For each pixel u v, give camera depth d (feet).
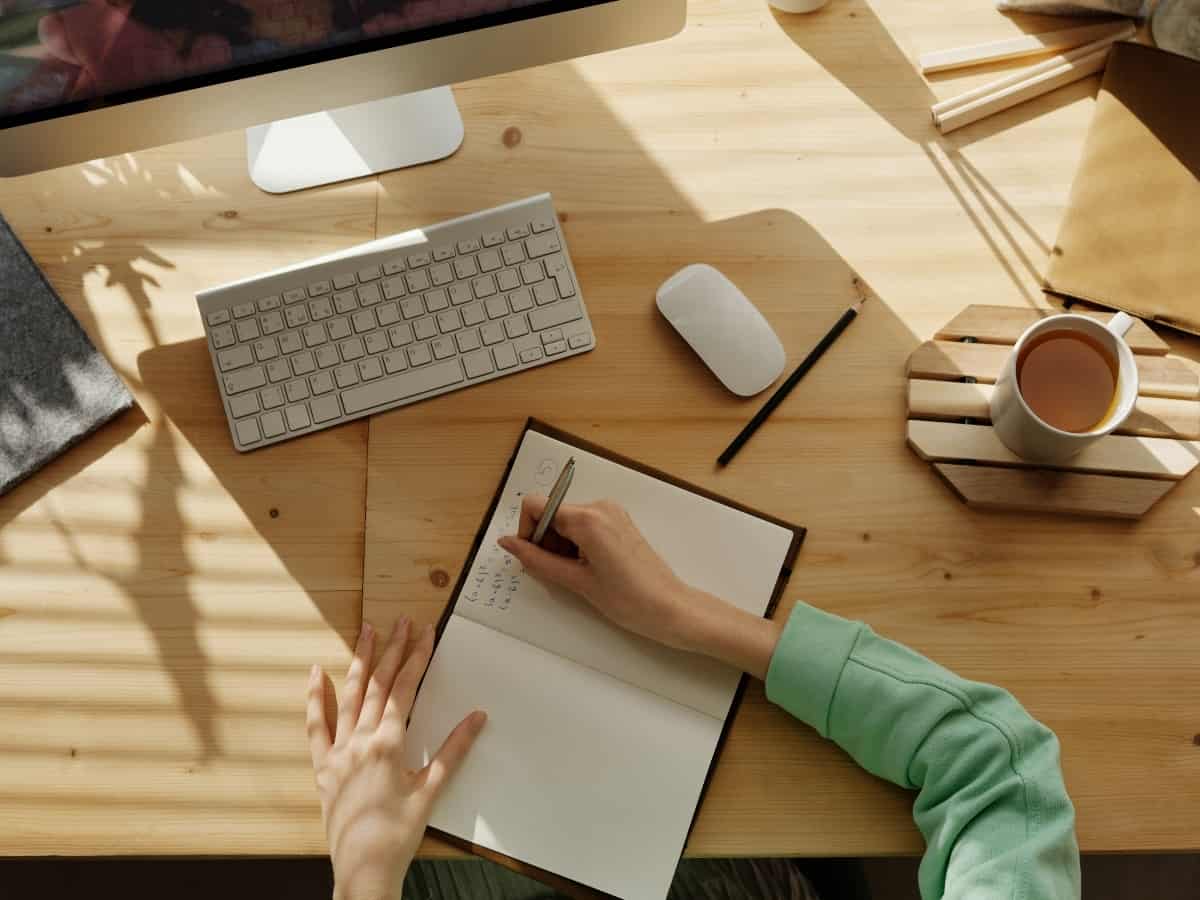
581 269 3.07
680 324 2.93
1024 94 3.21
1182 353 2.94
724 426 2.94
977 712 2.55
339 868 2.48
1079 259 3.02
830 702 2.56
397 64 2.63
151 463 2.90
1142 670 2.75
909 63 3.28
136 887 4.33
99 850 2.61
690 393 2.96
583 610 2.78
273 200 3.12
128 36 2.41
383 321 2.95
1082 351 2.76
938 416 2.90
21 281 3.01
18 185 3.11
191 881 4.34
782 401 2.95
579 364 2.98
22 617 2.77
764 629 2.65
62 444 2.87
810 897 3.40
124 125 2.60
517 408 2.95
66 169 3.13
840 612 2.79
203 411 2.94
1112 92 3.12
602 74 3.26
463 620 2.77
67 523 2.85
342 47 2.57
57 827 2.62
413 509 2.86
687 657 2.74
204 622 2.78
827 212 3.14
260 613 2.79
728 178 3.17
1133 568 2.83
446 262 2.99
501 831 2.60
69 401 2.90
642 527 2.84
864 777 2.66
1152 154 3.05
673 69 3.27
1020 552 2.84
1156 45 3.22
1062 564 2.83
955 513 2.87
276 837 2.62
